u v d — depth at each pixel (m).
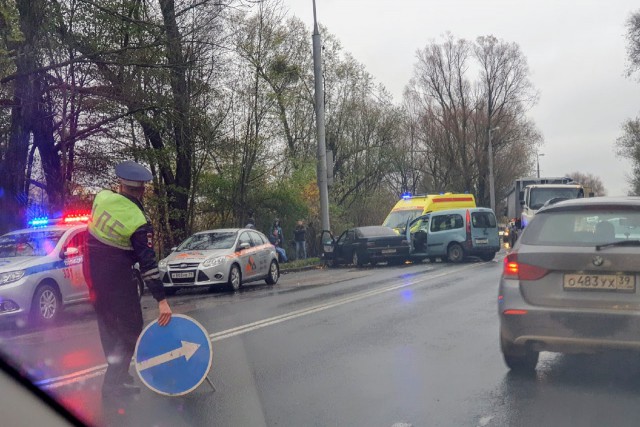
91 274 6.16
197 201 26.39
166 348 6.23
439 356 7.99
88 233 6.23
